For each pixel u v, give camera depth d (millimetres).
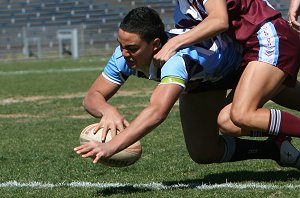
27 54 90250
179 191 12812
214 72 12797
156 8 94188
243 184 13500
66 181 14688
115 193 12984
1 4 100500
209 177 14688
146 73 12836
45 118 28578
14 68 69688
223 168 15711
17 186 14219
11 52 93062
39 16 99438
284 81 12922
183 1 12891
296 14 14359
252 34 12789
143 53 12266
